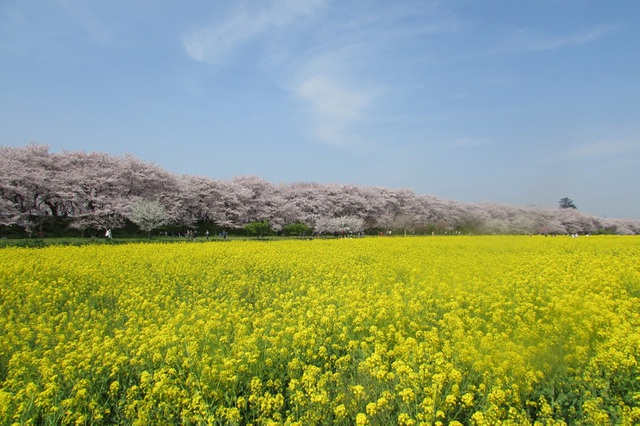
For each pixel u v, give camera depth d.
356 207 67.44
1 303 12.12
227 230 57.91
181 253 22.39
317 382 6.08
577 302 9.38
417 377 5.85
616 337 6.63
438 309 10.21
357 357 7.42
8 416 5.61
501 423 5.05
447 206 74.38
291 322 9.34
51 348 8.40
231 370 6.35
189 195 53.03
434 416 5.18
